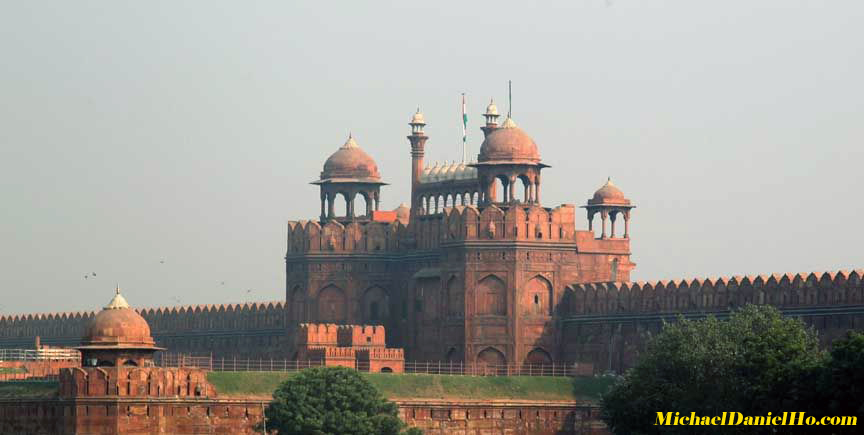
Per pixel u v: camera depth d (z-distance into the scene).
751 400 184.75
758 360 186.62
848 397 172.25
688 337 198.75
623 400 199.25
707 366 192.88
